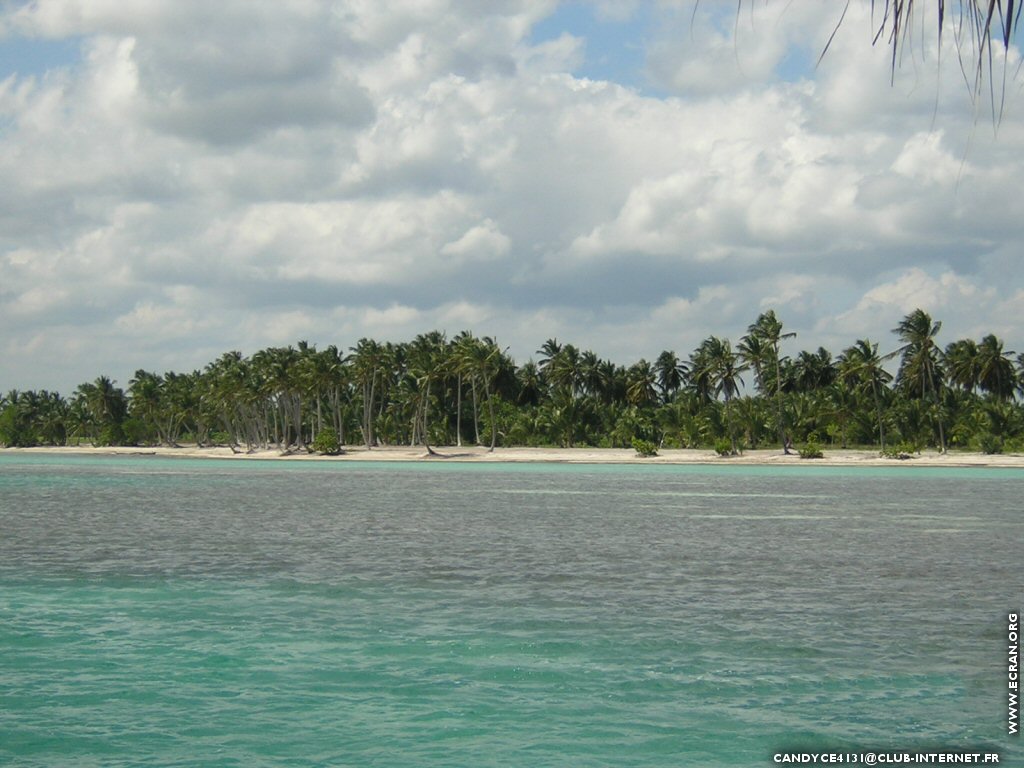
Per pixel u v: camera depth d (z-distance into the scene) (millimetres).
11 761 16219
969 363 144875
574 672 21859
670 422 159250
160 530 52656
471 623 27094
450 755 16609
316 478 110812
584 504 71750
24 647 24000
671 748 17016
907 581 35031
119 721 18297
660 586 33750
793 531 52812
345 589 32875
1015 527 55062
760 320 141875
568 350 183000
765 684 20891
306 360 170750
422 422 176375
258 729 17875
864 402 148625
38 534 50375
